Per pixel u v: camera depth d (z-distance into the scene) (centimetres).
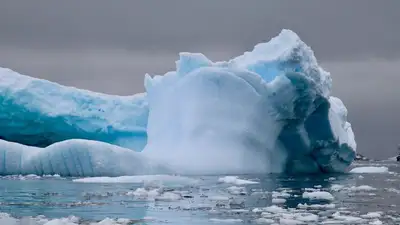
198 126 3788
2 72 4406
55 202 2334
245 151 3784
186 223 1884
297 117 3903
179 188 2900
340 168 4431
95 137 4512
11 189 2750
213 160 3681
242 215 2055
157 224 1864
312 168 4216
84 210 2139
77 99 4519
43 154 3384
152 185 2941
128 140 4544
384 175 4128
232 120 3797
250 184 3166
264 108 3834
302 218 1975
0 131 4394
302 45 3959
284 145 4056
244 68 4072
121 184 2988
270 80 4031
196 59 4084
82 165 3338
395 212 2159
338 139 4144
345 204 2377
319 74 3941
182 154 3700
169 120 3981
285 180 3450
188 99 3903
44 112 4331
